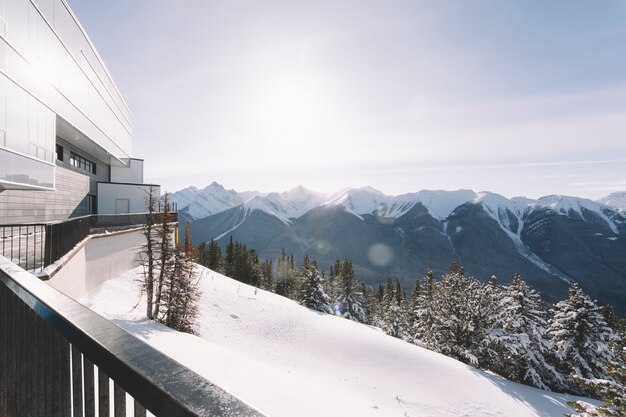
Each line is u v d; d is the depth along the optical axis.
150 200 28.91
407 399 24.20
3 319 2.27
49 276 9.63
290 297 90.19
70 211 30.75
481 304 41.59
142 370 0.86
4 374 2.21
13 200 19.23
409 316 70.00
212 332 31.47
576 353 33.78
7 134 15.72
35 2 18.86
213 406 0.66
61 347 1.58
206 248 100.62
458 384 27.73
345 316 76.56
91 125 29.92
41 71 19.50
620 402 14.69
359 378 26.84
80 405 1.42
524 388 31.44
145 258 35.44
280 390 14.03
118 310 23.28
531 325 36.47
